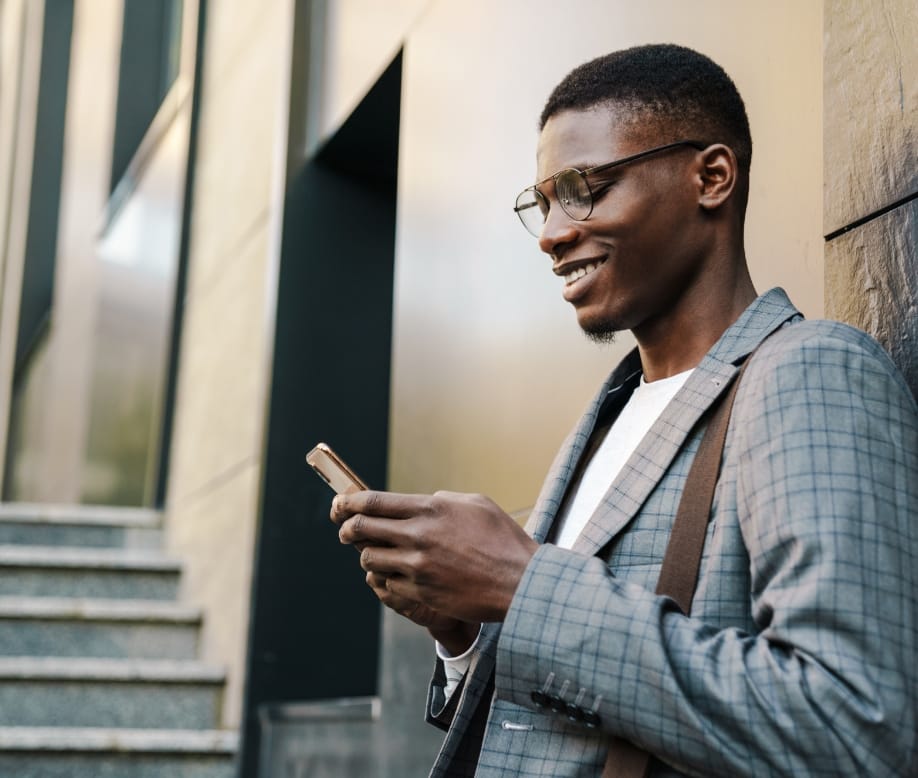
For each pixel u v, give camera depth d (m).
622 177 1.27
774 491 1.01
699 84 1.30
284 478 3.89
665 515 1.15
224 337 4.69
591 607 1.02
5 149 10.30
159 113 6.56
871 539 0.97
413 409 2.93
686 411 1.18
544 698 1.04
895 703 0.93
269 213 4.22
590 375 2.15
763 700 0.94
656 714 0.98
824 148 1.52
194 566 4.67
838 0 1.52
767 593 1.00
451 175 2.85
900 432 1.03
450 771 1.29
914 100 1.37
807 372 1.05
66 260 8.51
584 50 2.29
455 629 1.33
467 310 2.70
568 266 1.29
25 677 3.96
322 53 4.02
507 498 2.42
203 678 4.04
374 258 4.07
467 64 2.83
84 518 5.28
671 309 1.31
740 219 1.32
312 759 3.29
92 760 3.64
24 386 9.29
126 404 6.28
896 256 1.38
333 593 3.88
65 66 9.28
